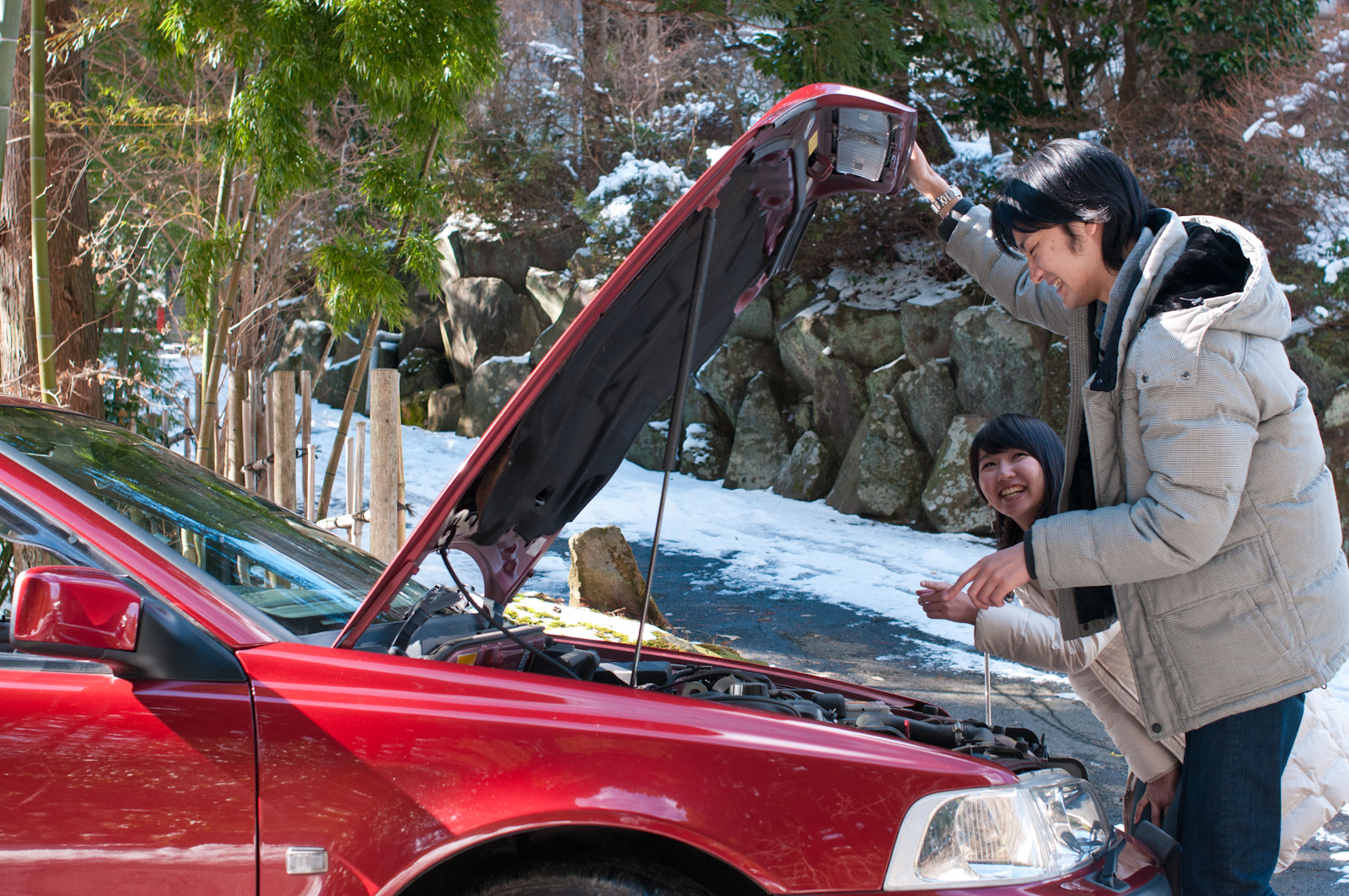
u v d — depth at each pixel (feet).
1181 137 33.68
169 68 18.57
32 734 5.18
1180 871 6.14
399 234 18.37
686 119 50.83
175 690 5.24
